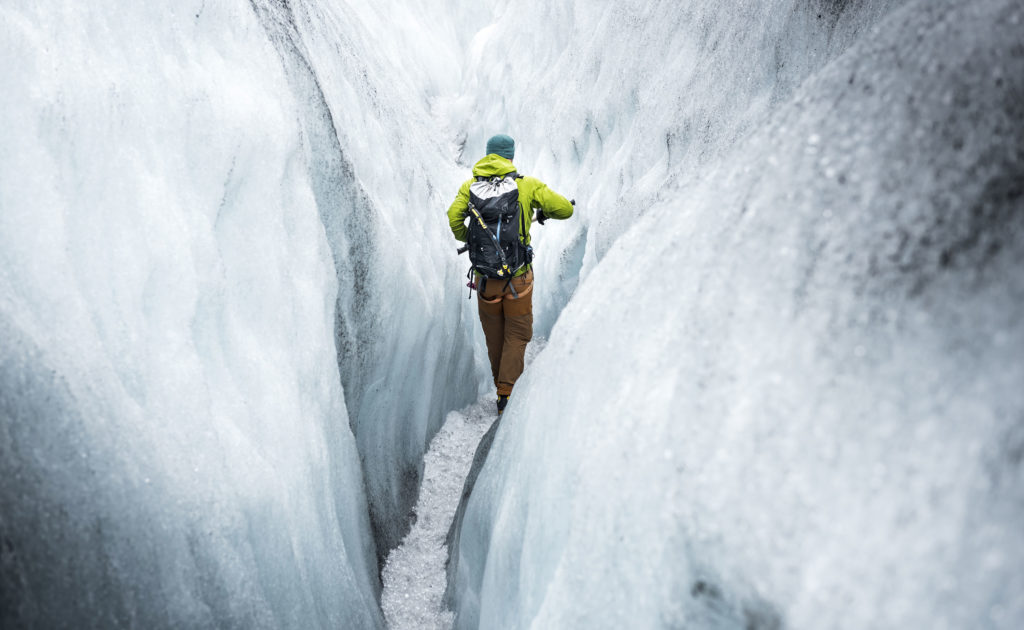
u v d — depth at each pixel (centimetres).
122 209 135
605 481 106
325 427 191
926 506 65
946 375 68
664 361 104
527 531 135
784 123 106
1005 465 61
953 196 76
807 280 85
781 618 72
